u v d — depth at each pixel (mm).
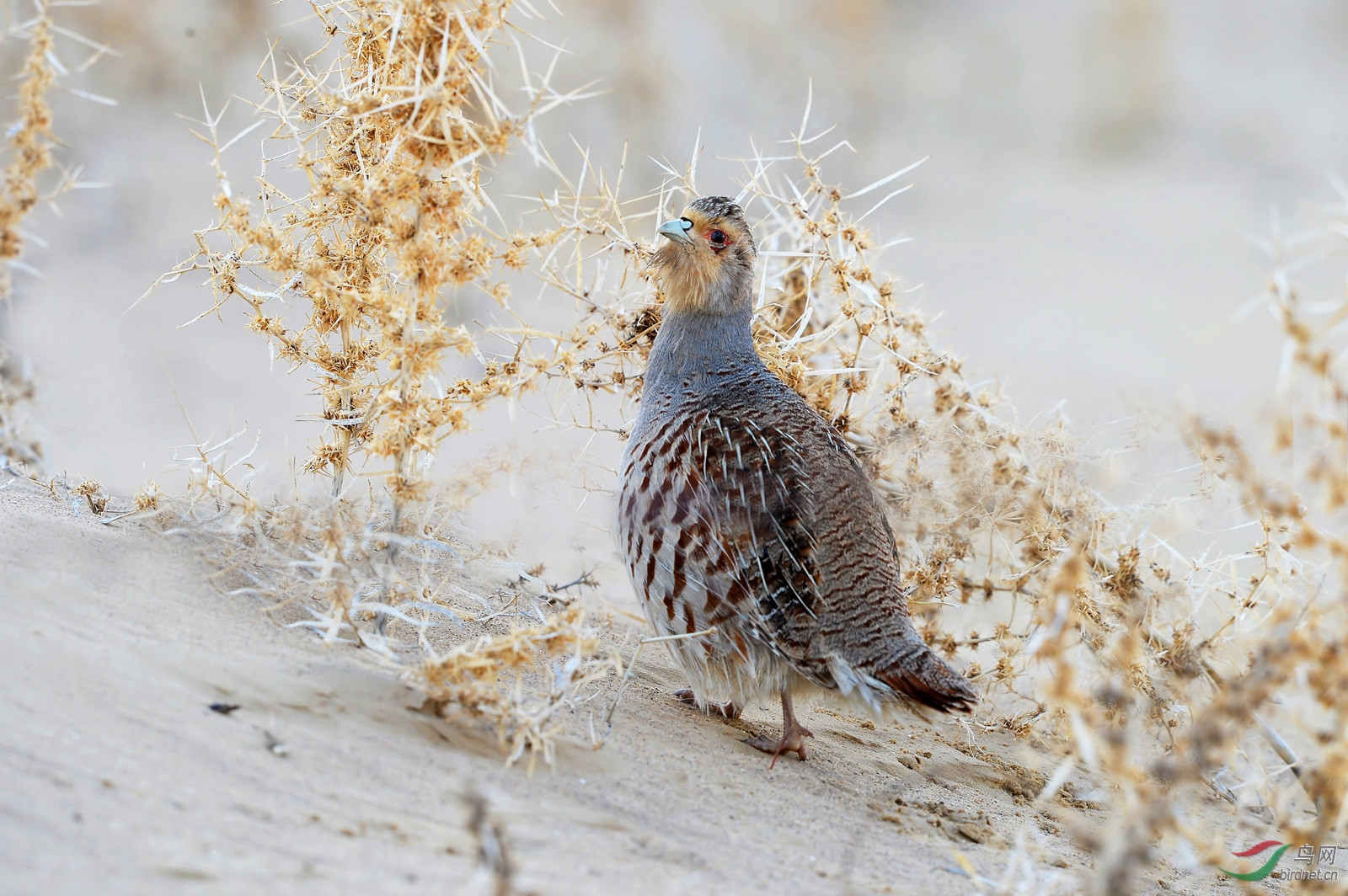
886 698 8820
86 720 5820
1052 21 48156
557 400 11414
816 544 8922
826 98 38719
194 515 9125
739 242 10078
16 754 5316
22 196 7797
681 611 9258
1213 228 35844
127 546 8266
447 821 6020
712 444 9336
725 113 35281
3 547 7500
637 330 11273
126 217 22484
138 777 5504
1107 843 7246
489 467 9867
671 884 5949
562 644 7570
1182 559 10773
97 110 27266
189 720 6207
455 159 8062
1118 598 10523
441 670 7207
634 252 11109
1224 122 45281
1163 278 31562
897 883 6863
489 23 8273
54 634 6555
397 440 8328
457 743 7047
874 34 42312
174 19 29016
